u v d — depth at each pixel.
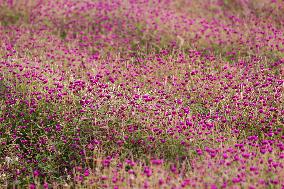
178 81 10.23
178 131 7.44
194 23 14.42
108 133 7.59
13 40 12.89
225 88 9.12
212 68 11.02
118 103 8.28
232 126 8.02
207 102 8.97
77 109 8.23
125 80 10.23
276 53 12.16
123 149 7.41
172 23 14.53
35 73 9.37
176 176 6.19
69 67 10.99
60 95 8.29
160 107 8.13
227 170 6.16
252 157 6.65
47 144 7.70
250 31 13.65
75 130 7.78
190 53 12.12
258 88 9.13
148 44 13.65
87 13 15.45
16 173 7.25
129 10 15.50
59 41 13.38
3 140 7.82
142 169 6.70
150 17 14.77
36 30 14.05
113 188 6.33
